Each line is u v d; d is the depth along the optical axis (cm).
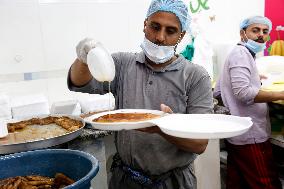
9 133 156
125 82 136
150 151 130
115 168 145
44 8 211
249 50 232
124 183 140
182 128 97
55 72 223
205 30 275
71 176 99
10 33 203
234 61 215
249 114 221
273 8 315
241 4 300
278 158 263
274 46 299
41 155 101
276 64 256
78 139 168
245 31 236
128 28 245
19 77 211
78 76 120
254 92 208
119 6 238
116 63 139
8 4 199
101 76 104
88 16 227
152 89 131
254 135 221
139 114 118
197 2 273
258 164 223
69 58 226
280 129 247
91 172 81
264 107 225
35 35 211
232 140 228
